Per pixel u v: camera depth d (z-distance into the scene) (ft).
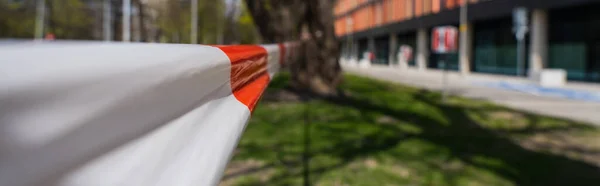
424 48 131.03
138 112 2.07
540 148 18.28
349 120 23.76
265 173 13.67
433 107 30.50
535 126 23.75
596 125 24.82
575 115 29.86
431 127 22.48
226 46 4.11
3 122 1.18
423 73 105.91
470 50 109.70
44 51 1.45
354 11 190.08
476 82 69.92
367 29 172.14
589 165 15.65
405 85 56.70
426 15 123.34
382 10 156.35
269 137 19.07
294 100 31.63
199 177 2.61
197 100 3.00
